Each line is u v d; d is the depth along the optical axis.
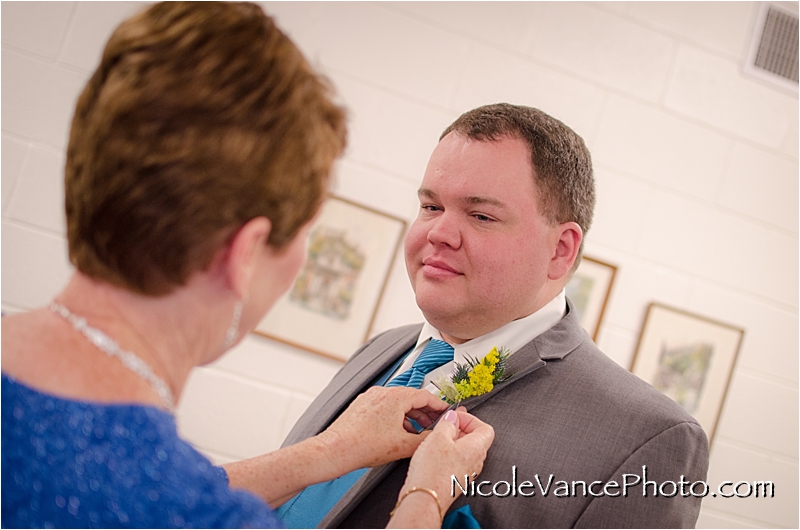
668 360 2.38
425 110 2.27
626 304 2.37
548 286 1.01
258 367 2.18
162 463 0.51
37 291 2.07
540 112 0.99
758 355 2.47
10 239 2.06
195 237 0.55
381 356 1.19
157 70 0.54
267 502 0.84
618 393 0.89
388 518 0.86
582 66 2.37
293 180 0.58
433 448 0.80
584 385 0.90
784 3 2.51
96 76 0.57
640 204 2.39
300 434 1.12
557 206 0.95
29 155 2.08
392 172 2.25
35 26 2.09
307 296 2.20
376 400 0.91
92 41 2.13
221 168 0.54
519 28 2.33
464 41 2.30
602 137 2.38
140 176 0.53
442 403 0.93
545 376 0.93
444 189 0.94
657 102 2.42
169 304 0.58
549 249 0.96
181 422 2.13
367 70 2.25
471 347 0.99
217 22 0.56
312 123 0.58
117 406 0.53
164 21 0.56
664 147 2.42
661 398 0.89
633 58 2.40
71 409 0.52
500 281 0.92
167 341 0.59
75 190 0.56
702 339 2.40
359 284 2.21
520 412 0.90
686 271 2.42
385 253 2.23
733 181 2.47
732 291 2.46
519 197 0.92
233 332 0.64
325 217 2.21
